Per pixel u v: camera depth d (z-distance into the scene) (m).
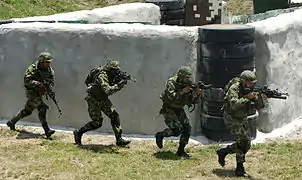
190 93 9.38
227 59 10.48
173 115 9.60
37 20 12.91
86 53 11.20
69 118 11.51
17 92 11.79
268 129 11.37
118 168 9.13
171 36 10.84
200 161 9.63
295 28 12.18
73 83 11.34
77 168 9.12
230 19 15.99
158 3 16.09
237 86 8.55
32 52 11.55
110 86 9.73
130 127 11.16
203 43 10.75
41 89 10.48
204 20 14.26
